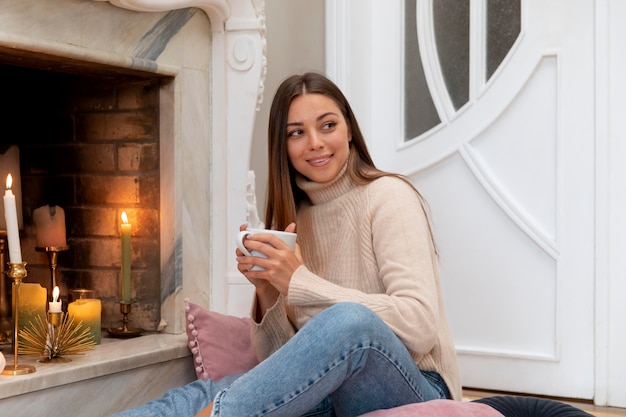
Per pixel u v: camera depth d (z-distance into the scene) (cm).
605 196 300
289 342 162
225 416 156
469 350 323
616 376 300
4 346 228
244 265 186
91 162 264
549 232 312
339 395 173
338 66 330
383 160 341
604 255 300
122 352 223
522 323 316
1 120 276
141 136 256
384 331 165
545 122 312
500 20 320
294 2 319
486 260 322
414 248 181
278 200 202
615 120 299
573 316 307
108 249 261
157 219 254
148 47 239
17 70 273
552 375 311
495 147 321
